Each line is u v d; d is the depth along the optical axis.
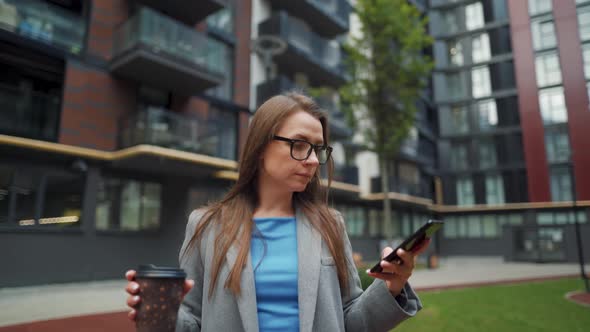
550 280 14.56
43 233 11.15
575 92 29.86
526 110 31.45
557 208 29.66
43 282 11.01
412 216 30.30
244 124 17.09
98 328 5.79
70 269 11.56
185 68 13.20
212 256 1.33
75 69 12.29
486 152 33.09
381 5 15.47
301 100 1.43
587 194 28.56
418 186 28.64
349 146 23.86
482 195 32.50
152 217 13.85
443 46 35.69
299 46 19.30
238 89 17.16
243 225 1.36
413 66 15.68
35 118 11.36
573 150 29.31
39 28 11.76
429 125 33.94
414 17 16.12
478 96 33.84
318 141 1.38
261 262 1.32
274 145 1.37
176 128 12.91
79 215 12.01
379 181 24.55
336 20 21.80
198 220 1.45
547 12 31.69
